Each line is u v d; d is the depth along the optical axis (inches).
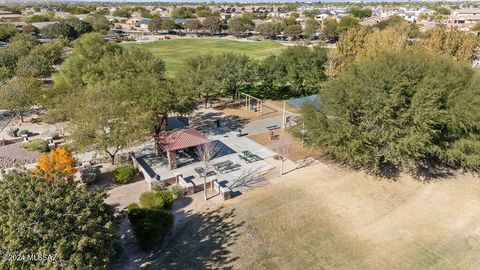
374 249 835.4
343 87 1154.0
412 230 903.7
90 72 1877.5
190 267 767.7
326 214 963.3
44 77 2691.9
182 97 1438.2
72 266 544.4
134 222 856.3
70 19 5836.6
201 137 1291.8
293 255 810.8
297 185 1112.2
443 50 2144.4
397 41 2057.1
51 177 721.6
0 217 556.7
